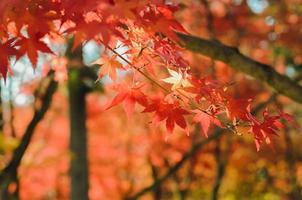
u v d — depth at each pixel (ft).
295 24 28.37
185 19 29.12
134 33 9.69
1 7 7.93
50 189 33.27
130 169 37.88
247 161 35.91
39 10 8.91
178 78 9.98
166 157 35.83
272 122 10.69
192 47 14.29
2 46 9.08
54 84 19.36
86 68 25.93
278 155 35.35
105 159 37.17
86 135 28.37
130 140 36.35
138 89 10.36
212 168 34.53
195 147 24.22
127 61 10.03
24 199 32.04
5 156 19.80
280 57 33.09
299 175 37.88
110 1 7.88
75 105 28.09
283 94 15.44
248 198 39.88
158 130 33.83
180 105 10.40
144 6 8.60
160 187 38.45
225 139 33.55
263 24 29.86
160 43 9.91
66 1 7.96
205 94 9.99
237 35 29.81
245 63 14.88
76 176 27.68
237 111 10.37
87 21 8.43
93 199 37.76
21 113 29.37
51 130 34.27
